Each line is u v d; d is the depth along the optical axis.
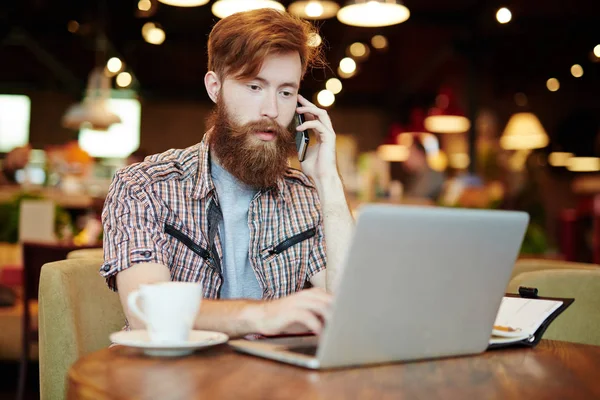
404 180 14.81
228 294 1.79
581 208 9.83
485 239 1.20
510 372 1.17
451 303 1.21
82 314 1.79
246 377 1.06
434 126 11.19
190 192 1.75
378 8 5.14
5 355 3.64
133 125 14.43
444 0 9.59
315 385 1.03
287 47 1.65
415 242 1.12
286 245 1.87
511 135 10.54
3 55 13.27
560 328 1.97
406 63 13.23
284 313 1.25
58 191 6.91
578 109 13.87
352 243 1.06
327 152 1.77
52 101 14.15
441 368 1.19
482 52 10.75
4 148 14.05
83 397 1.00
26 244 3.32
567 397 1.02
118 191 1.69
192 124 14.87
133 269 1.54
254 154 1.67
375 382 1.07
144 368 1.11
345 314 1.10
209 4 10.56
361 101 15.42
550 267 2.44
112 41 12.15
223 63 1.68
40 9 10.66
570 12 9.52
